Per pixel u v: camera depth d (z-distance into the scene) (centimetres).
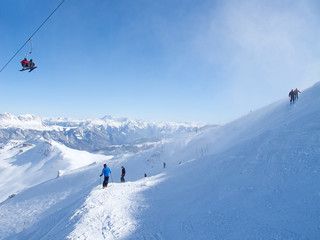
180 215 973
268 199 912
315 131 1456
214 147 4069
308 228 663
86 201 1335
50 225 1471
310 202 791
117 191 1508
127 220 997
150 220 968
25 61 1488
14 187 12612
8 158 19638
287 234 659
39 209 4656
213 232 761
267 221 756
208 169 1684
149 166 5644
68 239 870
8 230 3494
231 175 1365
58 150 18975
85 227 962
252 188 1070
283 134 1656
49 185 6825
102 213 1112
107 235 870
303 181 962
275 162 1275
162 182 1703
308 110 2136
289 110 2702
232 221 812
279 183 1026
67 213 1494
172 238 779
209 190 1230
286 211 786
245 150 1727
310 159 1135
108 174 1705
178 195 1288
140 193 1438
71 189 6075
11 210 5009
